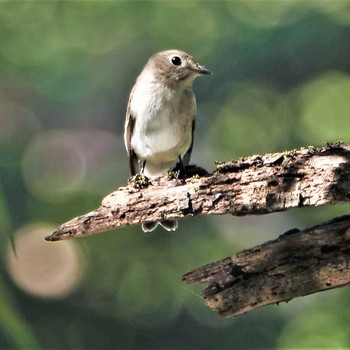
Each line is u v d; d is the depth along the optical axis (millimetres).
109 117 18484
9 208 16359
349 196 5820
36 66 17547
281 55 17297
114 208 6047
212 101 17828
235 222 17625
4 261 15094
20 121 17750
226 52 17500
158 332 16375
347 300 14461
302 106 17609
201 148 18219
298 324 15008
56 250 16141
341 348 14062
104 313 16312
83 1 17484
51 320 15930
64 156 17797
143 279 16547
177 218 6043
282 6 17344
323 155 5879
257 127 18000
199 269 5949
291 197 5883
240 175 5969
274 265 5855
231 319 16047
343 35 17125
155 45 17828
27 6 17453
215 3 17609
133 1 17531
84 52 17766
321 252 5812
